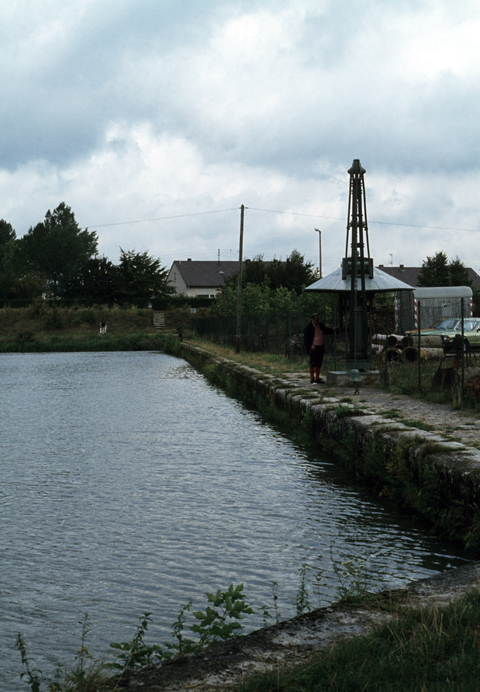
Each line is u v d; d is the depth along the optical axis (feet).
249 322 119.14
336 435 36.78
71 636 15.76
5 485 30.66
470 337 81.61
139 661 12.91
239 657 11.16
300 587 17.17
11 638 15.70
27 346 199.11
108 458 36.86
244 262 245.65
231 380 75.10
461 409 38.60
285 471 33.40
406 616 12.34
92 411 58.29
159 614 16.90
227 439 43.14
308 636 11.99
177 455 37.65
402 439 27.81
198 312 245.65
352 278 53.26
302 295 136.26
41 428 48.16
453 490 22.68
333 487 30.07
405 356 73.51
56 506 27.07
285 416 48.78
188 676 10.50
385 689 9.62
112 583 18.99
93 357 163.22
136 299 270.46
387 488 28.04
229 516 25.52
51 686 11.76
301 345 84.33
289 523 24.52
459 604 12.61
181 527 24.14
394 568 19.54
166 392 75.92
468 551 21.02
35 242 362.33
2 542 22.66
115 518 25.36
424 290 97.76
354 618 12.80
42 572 19.88
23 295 281.33
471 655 10.55
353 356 54.60
